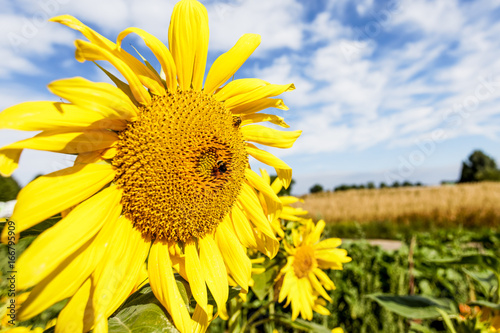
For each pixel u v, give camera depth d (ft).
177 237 0.69
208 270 0.71
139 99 0.64
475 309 1.42
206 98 0.74
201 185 0.68
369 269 3.09
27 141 0.49
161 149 0.65
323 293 1.49
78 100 0.51
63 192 0.52
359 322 2.75
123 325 0.55
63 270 0.51
